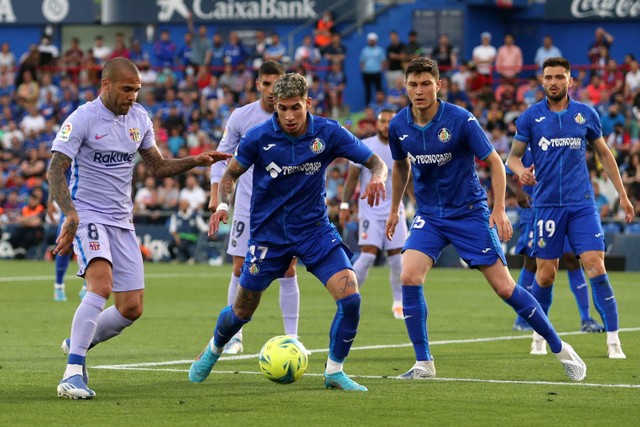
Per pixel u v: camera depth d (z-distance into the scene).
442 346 25.25
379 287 47.09
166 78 75.19
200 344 25.44
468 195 19.66
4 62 81.31
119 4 83.19
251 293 18.22
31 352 23.78
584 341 26.47
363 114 75.12
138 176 66.62
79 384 17.16
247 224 24.23
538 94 67.44
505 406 16.36
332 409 16.06
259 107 24.12
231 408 16.17
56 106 77.19
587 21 78.88
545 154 23.77
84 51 86.12
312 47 78.00
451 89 68.69
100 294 17.58
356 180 31.70
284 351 18.45
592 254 23.44
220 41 77.88
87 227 17.70
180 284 47.28
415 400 16.95
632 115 65.19
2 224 67.00
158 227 64.50
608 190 59.31
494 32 80.69
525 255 26.80
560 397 17.30
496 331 28.92
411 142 19.62
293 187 17.78
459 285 47.69
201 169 65.94
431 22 79.62
